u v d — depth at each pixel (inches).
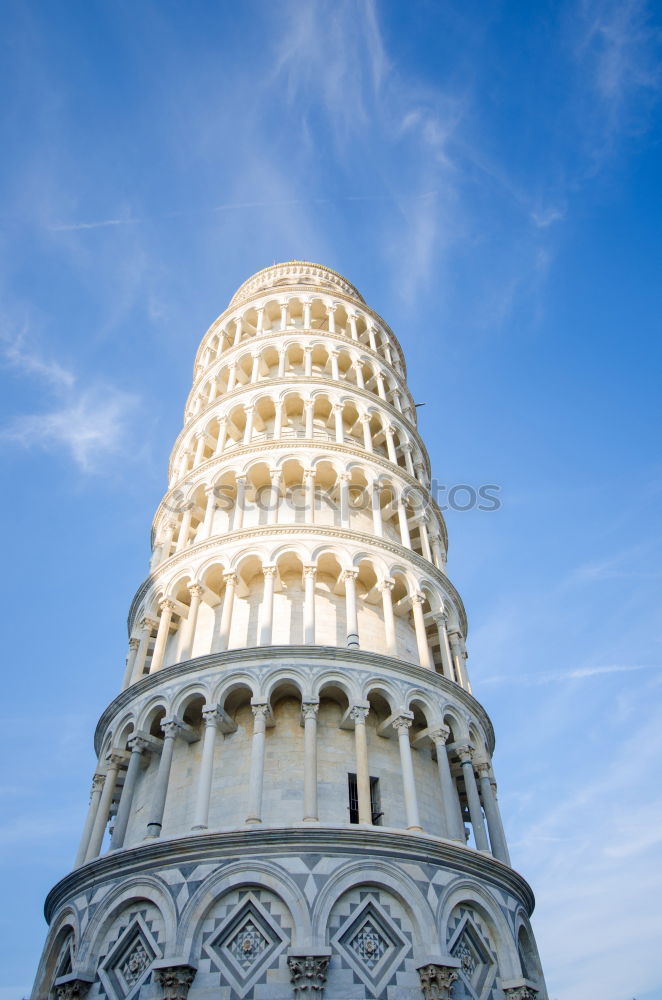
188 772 1057.5
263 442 1424.7
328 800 997.2
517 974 903.1
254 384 1581.0
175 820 1014.4
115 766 1114.1
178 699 1063.0
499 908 948.0
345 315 1919.3
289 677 1043.3
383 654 1129.4
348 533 1273.4
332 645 1100.5
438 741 1074.7
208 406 1633.9
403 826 1025.5
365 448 1529.3
